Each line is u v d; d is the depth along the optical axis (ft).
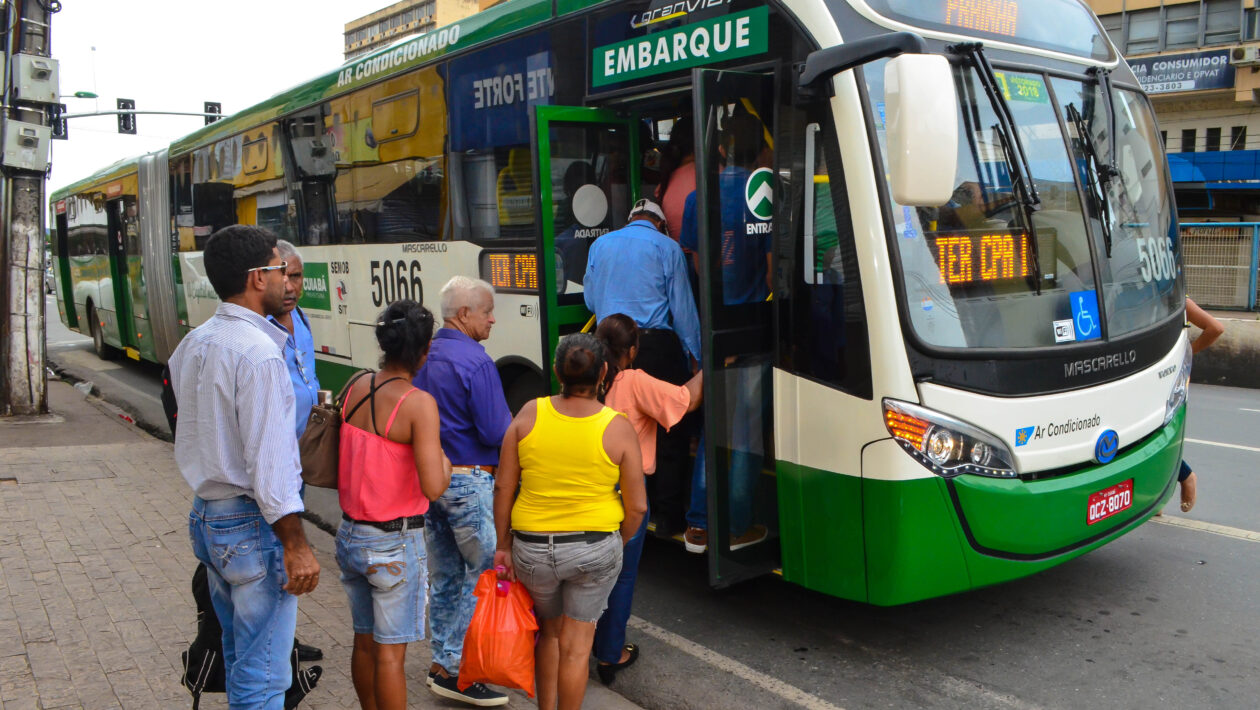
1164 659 14.49
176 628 15.26
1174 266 17.02
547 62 18.93
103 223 51.42
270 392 9.18
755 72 14.79
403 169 23.68
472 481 12.84
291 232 29.81
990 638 15.42
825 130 13.69
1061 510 14.12
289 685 10.06
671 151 17.97
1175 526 20.77
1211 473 25.32
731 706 13.34
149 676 13.52
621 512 11.48
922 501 13.12
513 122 19.71
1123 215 15.92
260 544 9.52
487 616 11.35
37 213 34.22
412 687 13.58
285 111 29.63
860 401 13.39
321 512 23.95
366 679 11.42
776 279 14.61
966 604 16.83
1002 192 14.10
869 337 13.23
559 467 11.15
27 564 18.35
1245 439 30.09
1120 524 15.16
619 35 17.19
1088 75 15.93
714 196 13.89
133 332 48.37
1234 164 78.84
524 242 19.42
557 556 11.16
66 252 62.49
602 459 11.10
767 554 15.05
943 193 12.10
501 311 20.34
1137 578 17.80
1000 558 13.75
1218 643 15.01
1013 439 13.71
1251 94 79.20
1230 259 50.80
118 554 18.98
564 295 17.43
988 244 13.91
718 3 15.34
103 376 49.98
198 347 9.37
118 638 14.87
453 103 21.62
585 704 13.43
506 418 12.97
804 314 14.19
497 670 11.19
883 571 13.32
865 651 15.07
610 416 11.23
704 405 13.98
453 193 21.71
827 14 13.70
